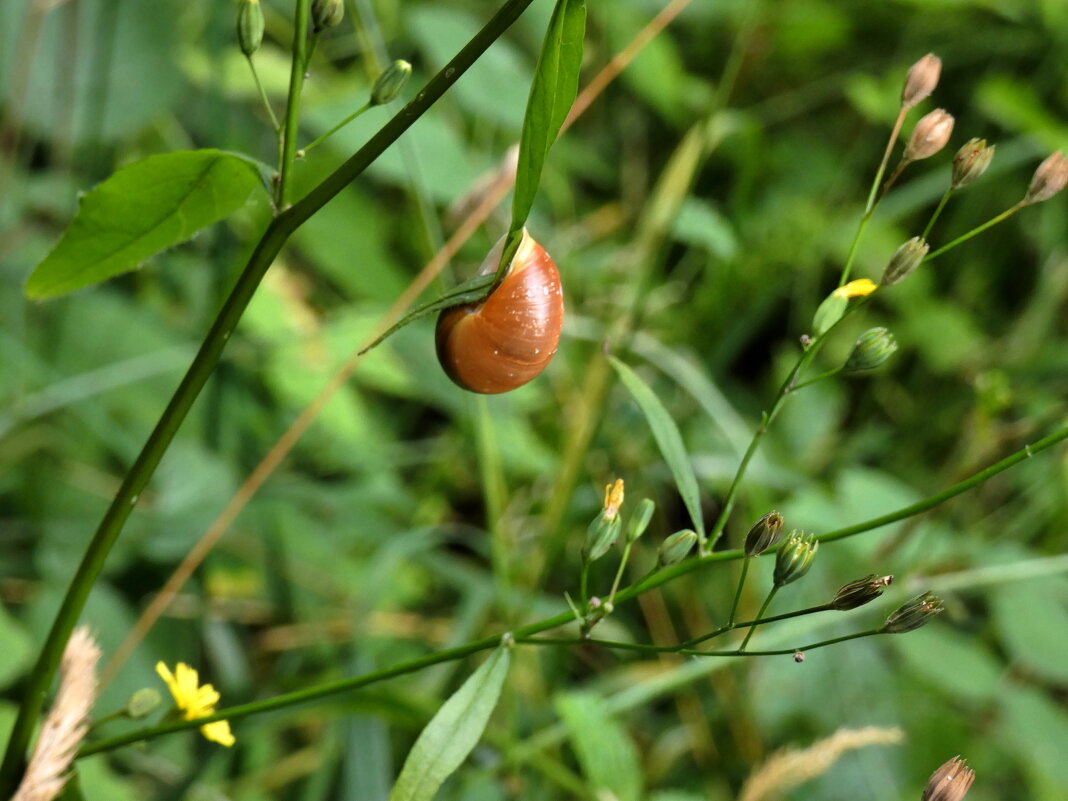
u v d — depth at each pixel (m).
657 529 0.67
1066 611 0.63
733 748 0.58
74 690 0.38
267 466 0.49
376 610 0.58
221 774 0.49
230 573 0.56
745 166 0.73
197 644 0.53
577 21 0.34
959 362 0.80
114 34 0.65
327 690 0.38
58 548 0.53
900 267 0.38
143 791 0.49
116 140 0.66
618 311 0.68
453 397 0.66
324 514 0.61
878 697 0.60
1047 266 0.83
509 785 0.49
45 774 0.37
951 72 0.90
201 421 0.59
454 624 0.56
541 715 0.54
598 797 0.47
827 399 0.78
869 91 0.86
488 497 0.54
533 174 0.35
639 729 0.59
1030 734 0.58
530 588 0.57
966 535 0.67
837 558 0.61
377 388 0.71
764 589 0.61
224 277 0.63
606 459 0.65
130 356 0.59
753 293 0.76
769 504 0.64
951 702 0.62
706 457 0.65
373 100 0.36
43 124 0.64
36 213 0.63
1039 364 0.77
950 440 0.76
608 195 0.85
